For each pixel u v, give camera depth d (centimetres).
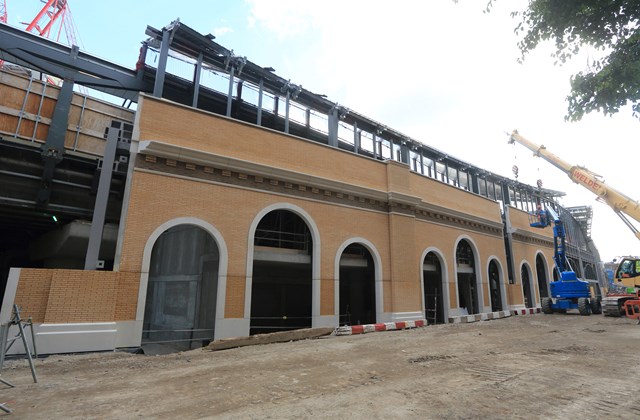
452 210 2111
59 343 895
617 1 459
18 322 669
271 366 790
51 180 1229
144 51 1444
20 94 1212
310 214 1480
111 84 1374
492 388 618
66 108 1272
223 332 1165
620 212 2045
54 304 912
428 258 2147
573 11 484
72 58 1306
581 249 4059
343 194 1605
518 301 2559
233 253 1238
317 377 693
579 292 2300
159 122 1177
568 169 2477
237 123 1347
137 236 1069
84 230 1372
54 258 1647
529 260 2834
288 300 2039
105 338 954
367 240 1652
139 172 1111
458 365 805
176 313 1694
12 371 734
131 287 1033
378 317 1617
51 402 543
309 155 1525
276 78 1583
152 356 916
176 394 582
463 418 475
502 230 2603
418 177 1995
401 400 551
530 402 542
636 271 2133
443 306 1998
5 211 1315
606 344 1109
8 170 1191
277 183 1404
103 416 486
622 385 640
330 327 1355
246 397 566
